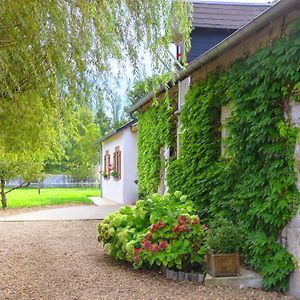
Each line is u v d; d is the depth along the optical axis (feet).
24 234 27.04
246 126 16.42
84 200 57.47
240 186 16.62
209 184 20.12
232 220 17.69
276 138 14.74
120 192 53.52
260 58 15.46
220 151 20.26
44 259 19.35
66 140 15.84
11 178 46.85
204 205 20.57
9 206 49.11
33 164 45.73
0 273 16.55
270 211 14.71
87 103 13.32
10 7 11.96
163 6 13.75
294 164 13.93
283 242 14.39
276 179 14.49
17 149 16.24
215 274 14.76
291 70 13.78
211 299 13.16
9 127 14.66
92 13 12.60
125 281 15.44
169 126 29.19
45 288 14.58
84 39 12.65
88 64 13.15
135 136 51.93
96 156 86.69
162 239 16.43
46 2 12.07
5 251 21.21
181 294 13.73
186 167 22.98
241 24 30.07
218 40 30.09
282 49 14.17
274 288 14.12
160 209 17.37
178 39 15.67
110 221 19.69
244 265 16.12
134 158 51.93
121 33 13.33
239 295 13.58
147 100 32.37
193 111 22.63
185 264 16.12
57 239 25.08
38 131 15.05
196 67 21.15
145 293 13.89
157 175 32.83
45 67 12.97
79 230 28.84
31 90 13.60
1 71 12.21
